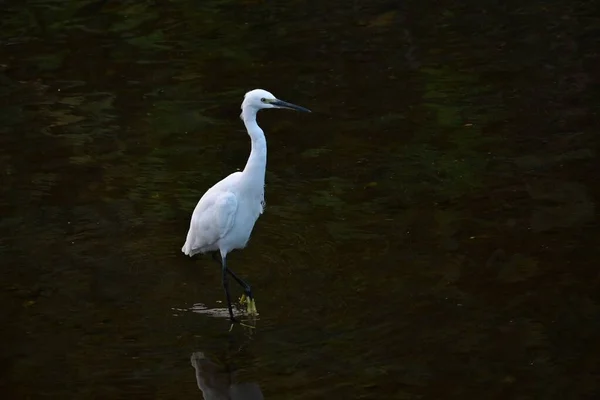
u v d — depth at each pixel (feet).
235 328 33.96
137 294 36.55
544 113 51.72
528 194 42.93
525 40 62.28
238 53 61.93
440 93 55.01
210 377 31.19
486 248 38.68
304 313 34.71
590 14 66.08
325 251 39.19
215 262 39.11
